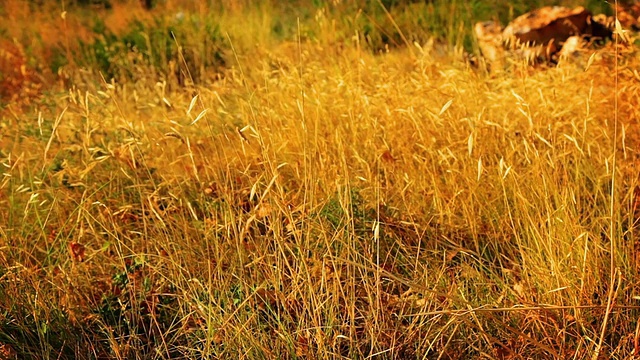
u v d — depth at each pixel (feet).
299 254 9.77
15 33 30.71
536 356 9.12
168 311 10.66
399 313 10.09
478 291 9.96
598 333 9.30
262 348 9.11
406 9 27.20
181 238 11.51
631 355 8.58
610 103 13.88
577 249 10.16
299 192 11.68
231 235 11.35
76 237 11.51
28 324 10.14
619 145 13.05
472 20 24.99
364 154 13.34
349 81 15.90
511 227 11.27
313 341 9.41
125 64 25.58
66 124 14.80
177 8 33.50
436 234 11.09
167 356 10.08
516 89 14.48
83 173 11.20
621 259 9.99
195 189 12.89
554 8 23.93
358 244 10.84
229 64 25.03
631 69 14.42
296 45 23.11
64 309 10.32
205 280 10.62
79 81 23.77
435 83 15.20
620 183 11.82
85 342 9.77
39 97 20.98
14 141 14.38
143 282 10.83
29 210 12.25
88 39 28.78
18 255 11.58
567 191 10.81
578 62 18.90
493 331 9.49
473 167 11.93
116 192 12.96
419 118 13.25
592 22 23.50
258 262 10.23
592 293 9.62
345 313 9.82
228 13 31.32
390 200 12.20
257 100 15.17
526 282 9.90
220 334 9.30
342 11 28.63
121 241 10.93
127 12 32.71
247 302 9.96
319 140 13.12
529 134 11.60
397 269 11.03
